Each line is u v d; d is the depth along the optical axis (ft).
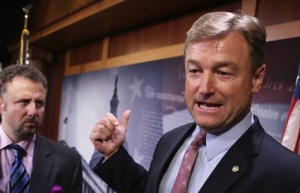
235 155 1.82
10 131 3.62
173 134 2.50
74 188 3.81
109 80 7.04
